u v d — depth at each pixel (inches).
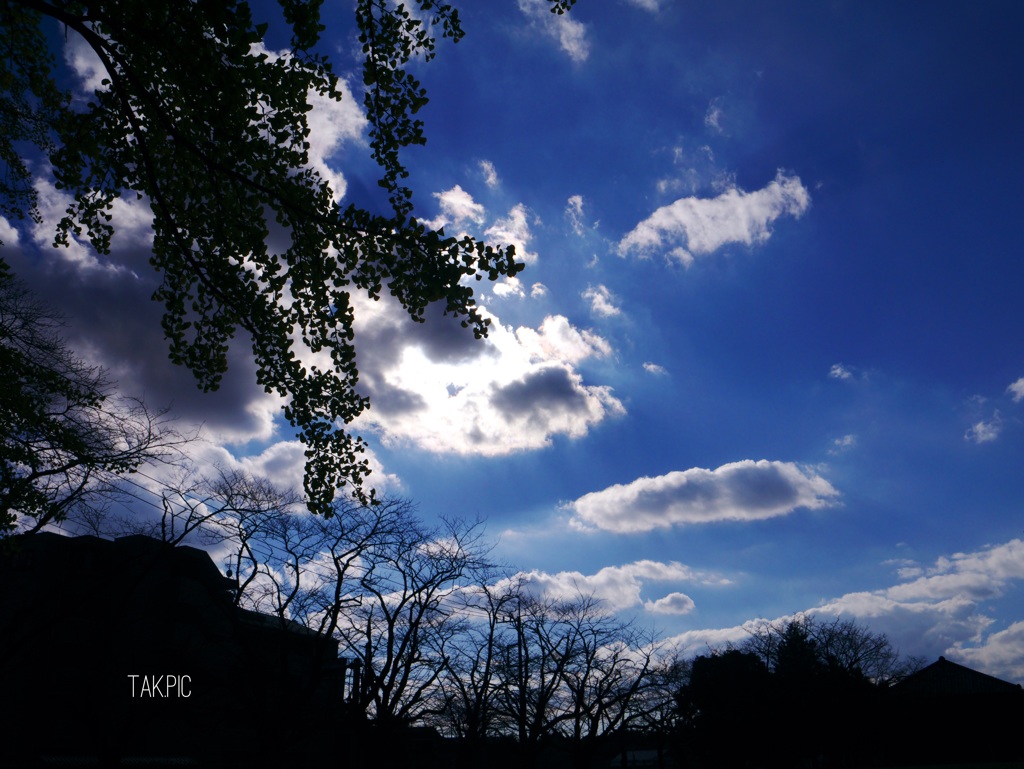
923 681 2512.3
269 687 1170.0
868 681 1940.2
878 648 2165.4
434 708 1373.0
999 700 1940.2
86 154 362.0
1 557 1226.0
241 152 330.0
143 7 293.3
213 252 376.2
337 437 418.6
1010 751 1867.6
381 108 362.0
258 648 1263.5
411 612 1180.5
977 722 1904.5
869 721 1878.7
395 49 362.0
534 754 1482.5
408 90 361.1
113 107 353.7
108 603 1209.4
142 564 1362.0
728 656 2018.9
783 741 1887.3
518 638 1459.2
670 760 2704.2
